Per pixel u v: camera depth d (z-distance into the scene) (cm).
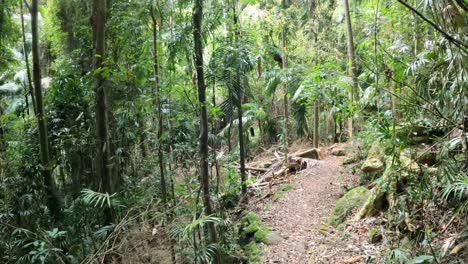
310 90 621
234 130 978
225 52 512
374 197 481
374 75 405
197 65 419
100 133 505
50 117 621
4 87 902
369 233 439
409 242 360
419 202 368
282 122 1092
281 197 709
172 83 485
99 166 507
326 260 430
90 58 611
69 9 704
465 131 279
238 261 520
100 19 497
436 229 349
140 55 516
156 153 584
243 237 588
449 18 251
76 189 623
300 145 1152
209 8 462
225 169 764
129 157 616
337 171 780
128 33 514
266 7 959
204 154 419
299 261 462
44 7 919
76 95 616
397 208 398
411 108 328
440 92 292
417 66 310
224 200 675
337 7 941
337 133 1154
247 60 564
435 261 289
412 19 377
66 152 631
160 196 533
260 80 1026
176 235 398
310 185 743
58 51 779
